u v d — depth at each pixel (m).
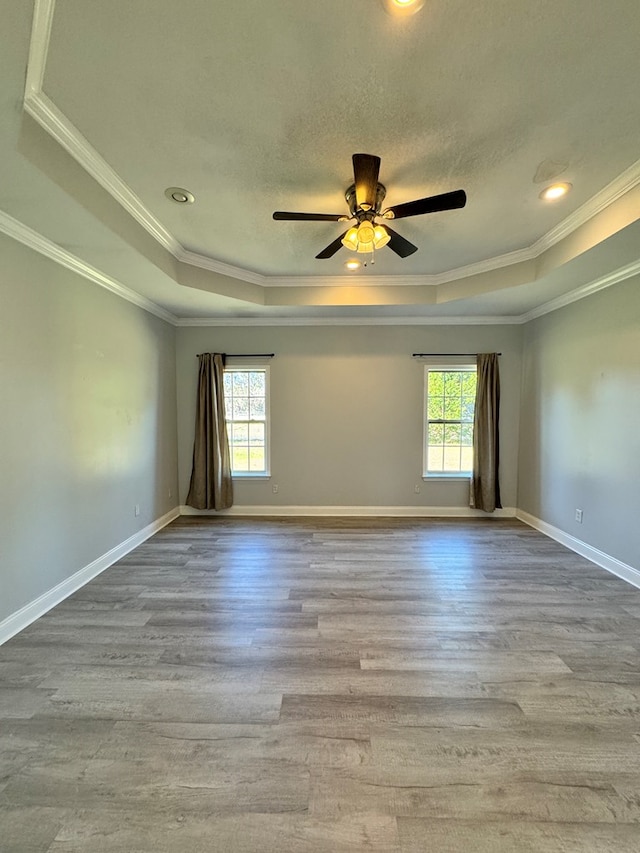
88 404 3.39
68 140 2.06
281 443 5.33
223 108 1.87
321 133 2.05
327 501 5.34
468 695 1.99
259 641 2.46
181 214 2.92
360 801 1.46
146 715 1.85
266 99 1.82
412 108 1.89
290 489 5.35
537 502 4.78
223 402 5.25
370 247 2.57
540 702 1.95
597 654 2.33
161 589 3.17
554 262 3.38
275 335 5.28
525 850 1.30
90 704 1.92
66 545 3.09
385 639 2.48
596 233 2.86
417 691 2.02
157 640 2.46
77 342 3.24
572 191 2.62
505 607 2.88
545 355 4.62
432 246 3.54
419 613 2.79
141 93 1.78
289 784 1.52
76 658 2.28
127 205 2.75
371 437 5.30
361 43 1.55
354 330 5.25
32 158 1.91
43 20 1.41
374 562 3.73
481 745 1.70
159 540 4.37
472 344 5.20
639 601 2.97
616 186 2.54
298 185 2.54
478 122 1.98
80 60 1.60
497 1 1.39
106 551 3.66
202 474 5.27
